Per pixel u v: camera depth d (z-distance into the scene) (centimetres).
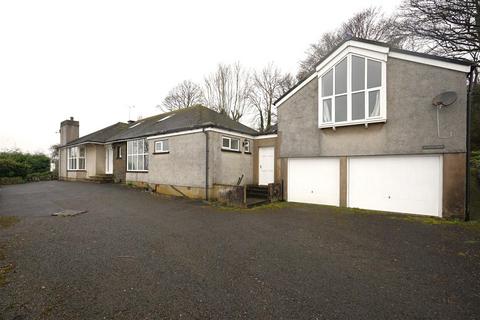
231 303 292
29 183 1892
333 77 938
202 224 673
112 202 1013
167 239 539
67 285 331
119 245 496
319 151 984
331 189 971
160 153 1299
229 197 967
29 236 550
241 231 606
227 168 1169
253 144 1327
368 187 885
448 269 392
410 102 790
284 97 1091
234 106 2856
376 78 847
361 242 526
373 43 833
